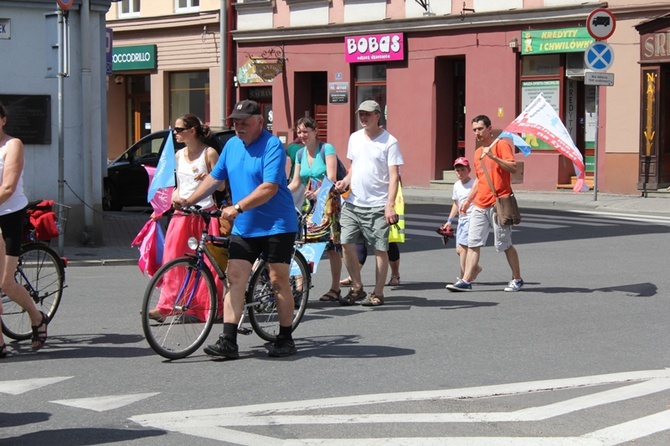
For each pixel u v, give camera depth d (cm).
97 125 2975
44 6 2866
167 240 1745
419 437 1064
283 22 6041
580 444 1040
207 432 1088
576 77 4866
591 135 4862
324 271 2530
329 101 5841
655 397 1245
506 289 2150
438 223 3656
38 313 1543
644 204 4294
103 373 1391
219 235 1744
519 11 4950
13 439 1070
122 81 6931
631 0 4588
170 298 1466
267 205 1463
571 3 4781
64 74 2730
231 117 1448
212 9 6238
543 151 4922
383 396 1245
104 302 2014
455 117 5478
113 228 3522
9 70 2836
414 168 5500
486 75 5147
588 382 1327
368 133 1938
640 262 2584
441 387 1305
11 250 1491
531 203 4516
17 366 1438
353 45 5678
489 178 2116
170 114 6688
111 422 1134
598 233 3266
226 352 1463
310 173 1984
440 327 1738
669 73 4584
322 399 1234
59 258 1680
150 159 4138
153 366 1437
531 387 1295
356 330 1711
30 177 2880
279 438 1063
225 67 5478
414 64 5466
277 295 1498
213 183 1509
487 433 1079
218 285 1767
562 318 1823
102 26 3262
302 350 1550
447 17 5241
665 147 4584
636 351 1544
